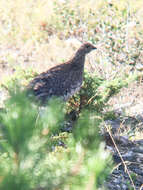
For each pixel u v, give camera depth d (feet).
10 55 69.15
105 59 58.34
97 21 69.92
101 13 71.51
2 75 60.03
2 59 67.56
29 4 90.12
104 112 44.11
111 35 64.90
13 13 86.74
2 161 8.96
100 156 8.66
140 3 77.51
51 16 79.82
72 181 9.12
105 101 41.11
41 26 78.64
